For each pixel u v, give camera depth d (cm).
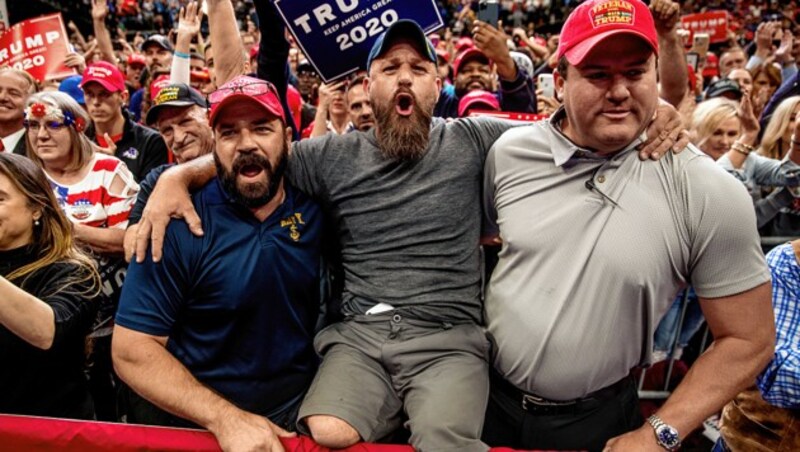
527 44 589
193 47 508
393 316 164
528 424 168
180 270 162
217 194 169
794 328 161
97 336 250
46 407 177
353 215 172
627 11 135
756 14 1571
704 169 144
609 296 147
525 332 156
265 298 165
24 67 469
